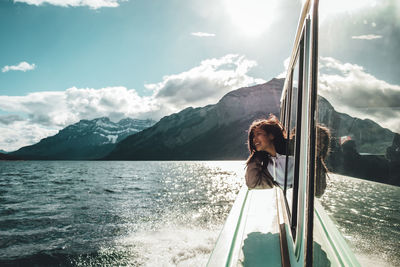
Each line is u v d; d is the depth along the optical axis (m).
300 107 1.44
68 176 55.44
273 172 2.17
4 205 21.47
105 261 9.59
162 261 9.03
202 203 20.73
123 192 28.30
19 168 93.94
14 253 10.74
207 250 9.79
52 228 14.23
